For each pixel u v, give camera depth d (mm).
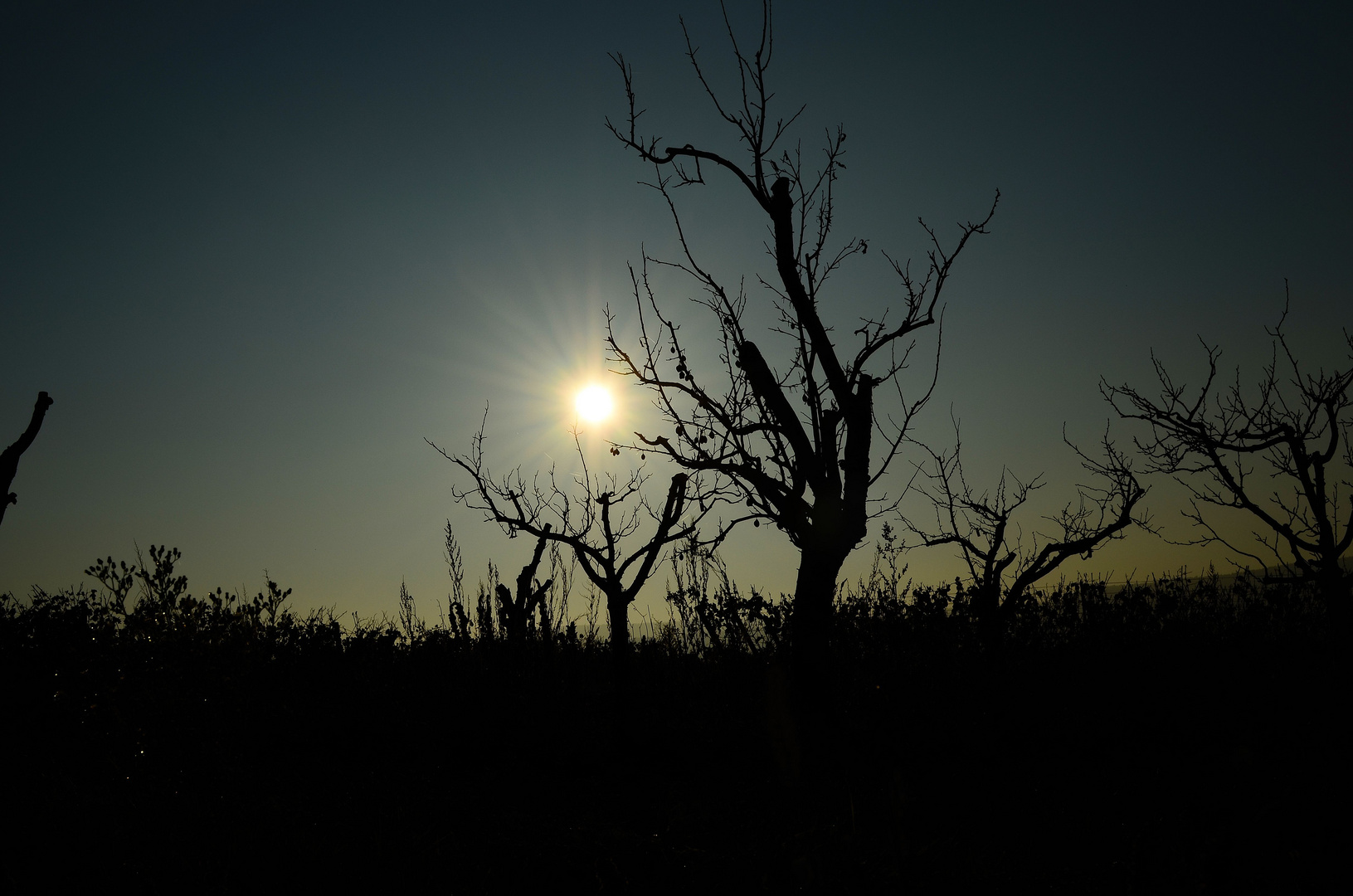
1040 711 9461
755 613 11430
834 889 4988
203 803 6418
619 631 12102
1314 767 6613
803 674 9758
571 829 6512
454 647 13188
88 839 5727
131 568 8672
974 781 7676
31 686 7754
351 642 12258
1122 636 10188
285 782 7695
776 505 10680
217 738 8312
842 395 10641
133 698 8016
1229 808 5742
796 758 4746
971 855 5500
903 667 10633
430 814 6812
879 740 9367
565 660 13383
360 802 6918
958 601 10938
